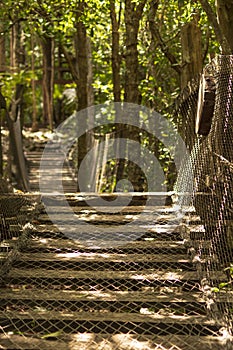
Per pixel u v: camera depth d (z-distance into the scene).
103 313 3.28
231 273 3.74
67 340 2.95
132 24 8.89
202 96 4.36
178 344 2.89
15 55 14.72
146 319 3.19
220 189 4.29
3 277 3.79
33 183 12.20
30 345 2.88
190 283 3.74
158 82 9.99
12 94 14.15
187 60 6.46
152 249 4.44
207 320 3.17
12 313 3.27
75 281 3.79
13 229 4.88
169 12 9.70
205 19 7.97
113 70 9.80
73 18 8.90
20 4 8.57
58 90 19.44
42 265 4.10
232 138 4.12
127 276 3.83
